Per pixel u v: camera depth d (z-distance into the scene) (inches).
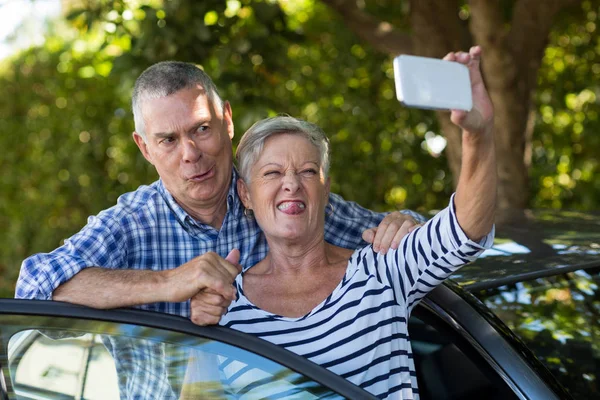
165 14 172.7
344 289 88.0
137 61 176.9
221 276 75.7
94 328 73.8
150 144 97.4
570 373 97.7
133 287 77.3
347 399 73.2
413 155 245.8
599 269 105.4
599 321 100.8
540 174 249.9
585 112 247.4
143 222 97.0
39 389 70.2
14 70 266.7
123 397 72.6
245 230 101.2
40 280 81.0
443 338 92.5
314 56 249.4
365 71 246.7
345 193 248.1
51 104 263.3
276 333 86.5
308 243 91.0
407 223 91.8
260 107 181.8
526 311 98.6
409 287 88.6
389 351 86.1
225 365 74.4
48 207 264.4
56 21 257.1
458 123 75.4
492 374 88.3
